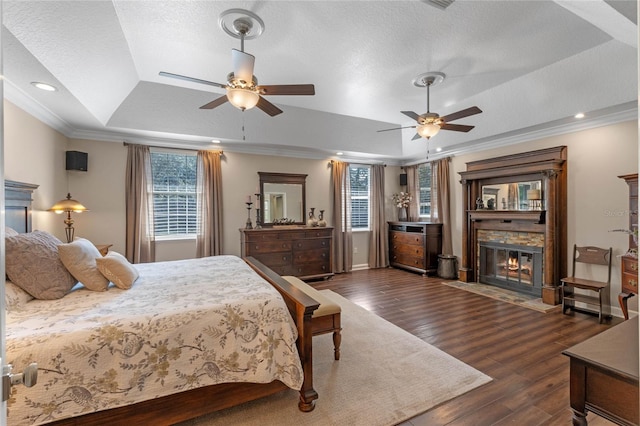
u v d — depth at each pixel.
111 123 3.99
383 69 3.10
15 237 1.94
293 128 4.96
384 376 2.33
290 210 5.87
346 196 6.39
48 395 1.38
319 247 5.60
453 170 5.89
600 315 3.44
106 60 2.68
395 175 7.04
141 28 2.37
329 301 2.62
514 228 4.69
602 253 3.74
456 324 3.40
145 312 1.70
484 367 2.47
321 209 6.24
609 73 3.02
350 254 6.39
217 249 5.08
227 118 4.45
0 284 0.68
